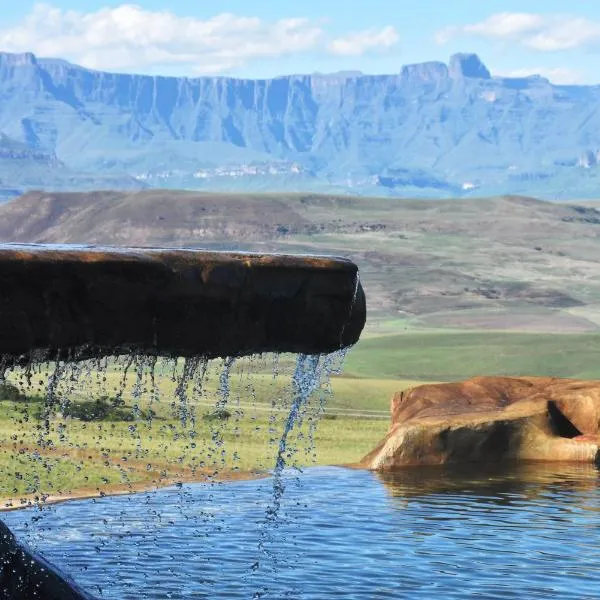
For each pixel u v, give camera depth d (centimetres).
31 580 1173
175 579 1758
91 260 987
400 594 1702
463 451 3541
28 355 992
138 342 1026
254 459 3544
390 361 16512
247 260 1068
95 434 3691
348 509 2506
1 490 2638
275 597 1662
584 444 3588
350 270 1117
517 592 1725
